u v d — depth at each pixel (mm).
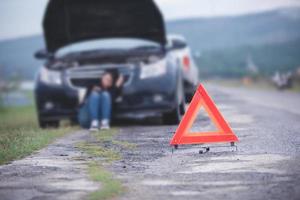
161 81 15359
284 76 39125
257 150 10789
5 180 8773
